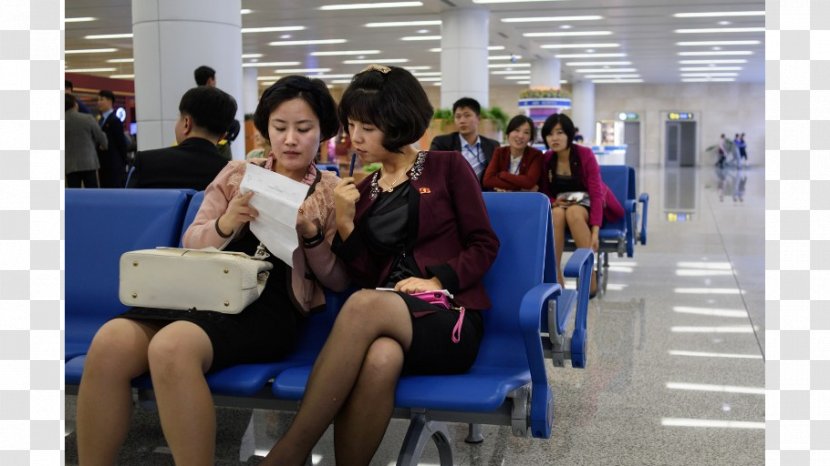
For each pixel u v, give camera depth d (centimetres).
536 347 212
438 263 242
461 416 222
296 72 2619
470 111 593
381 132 243
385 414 210
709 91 3444
